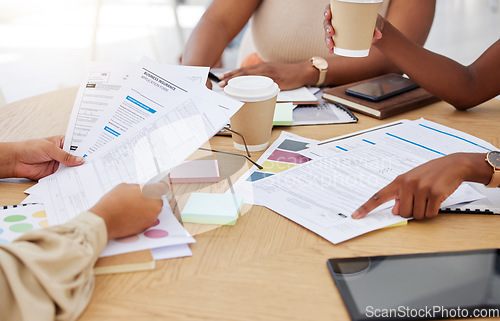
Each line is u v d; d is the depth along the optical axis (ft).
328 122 3.48
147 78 2.71
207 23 4.85
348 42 3.03
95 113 2.74
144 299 1.78
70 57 12.11
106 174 2.41
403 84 3.98
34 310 1.57
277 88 2.97
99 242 1.89
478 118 3.57
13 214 2.27
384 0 4.64
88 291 1.78
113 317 1.69
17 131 3.34
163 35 13.62
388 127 3.33
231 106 2.43
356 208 2.35
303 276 1.90
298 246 2.10
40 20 14.26
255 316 1.69
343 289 1.78
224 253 2.06
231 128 3.01
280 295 1.79
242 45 6.19
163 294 1.81
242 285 1.85
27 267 1.63
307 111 3.72
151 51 12.53
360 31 2.96
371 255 2.02
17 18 14.39
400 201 2.30
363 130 3.29
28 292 1.60
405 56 3.71
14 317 1.60
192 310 1.73
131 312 1.72
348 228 2.20
